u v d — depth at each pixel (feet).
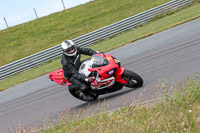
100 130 15.71
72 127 18.37
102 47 66.85
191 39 39.91
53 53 73.56
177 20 67.67
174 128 13.48
